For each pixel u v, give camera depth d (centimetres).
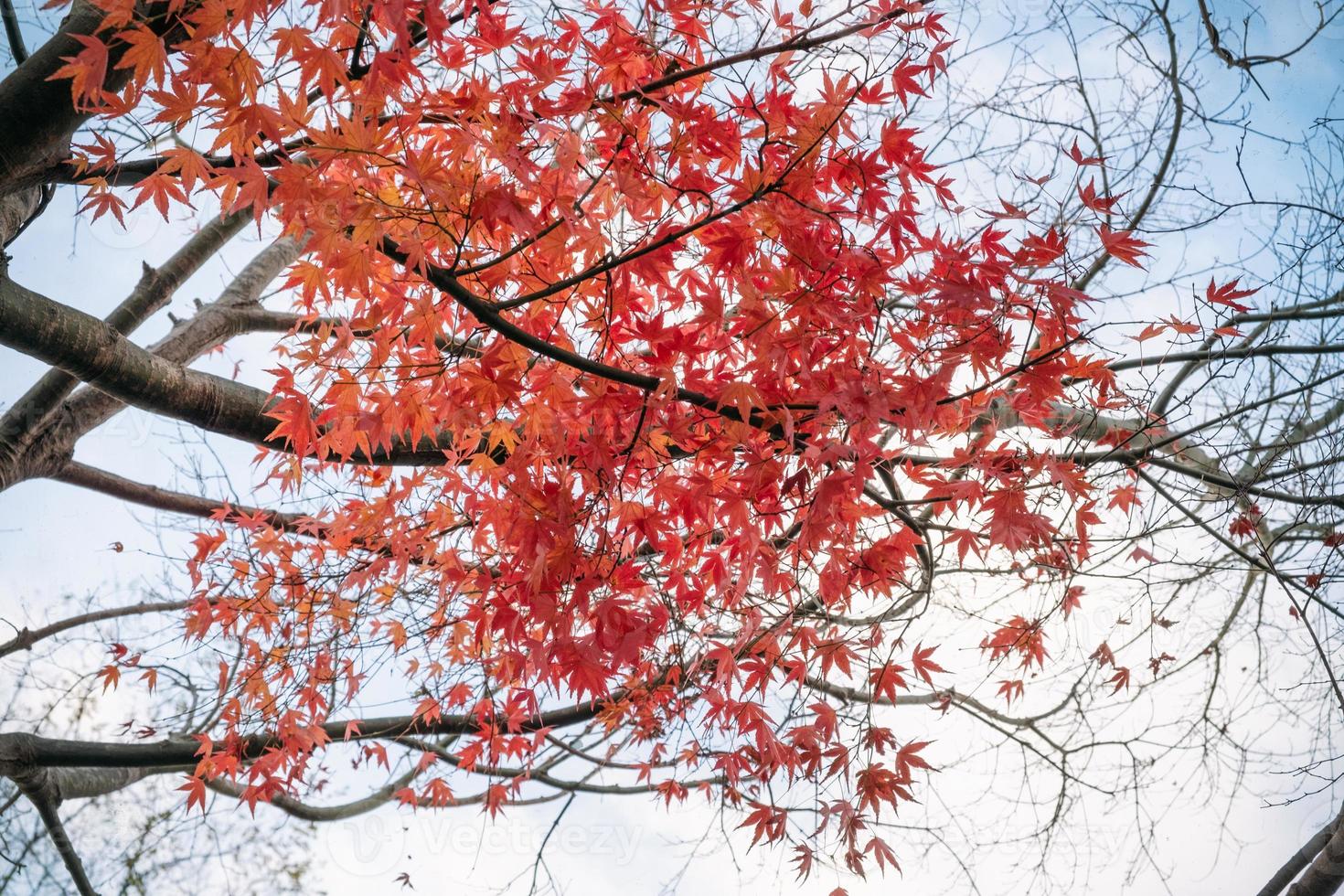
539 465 269
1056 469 280
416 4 197
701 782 466
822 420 245
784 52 255
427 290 244
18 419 428
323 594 437
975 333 253
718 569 290
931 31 236
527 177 226
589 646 243
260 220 211
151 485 536
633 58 256
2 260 301
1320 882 453
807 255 250
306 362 249
